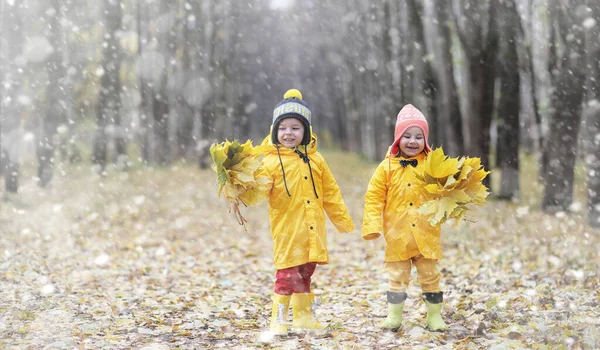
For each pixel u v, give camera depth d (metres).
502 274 6.91
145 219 12.82
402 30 19.67
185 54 26.62
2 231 10.03
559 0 12.32
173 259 8.59
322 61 43.56
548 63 13.29
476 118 15.94
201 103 27.75
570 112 12.52
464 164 4.64
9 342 4.22
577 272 6.53
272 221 4.84
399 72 21.20
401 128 4.84
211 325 4.98
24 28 14.80
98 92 23.75
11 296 5.68
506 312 5.10
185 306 5.74
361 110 36.50
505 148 15.74
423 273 4.74
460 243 9.24
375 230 4.67
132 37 23.78
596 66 10.27
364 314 5.40
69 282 6.57
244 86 41.97
